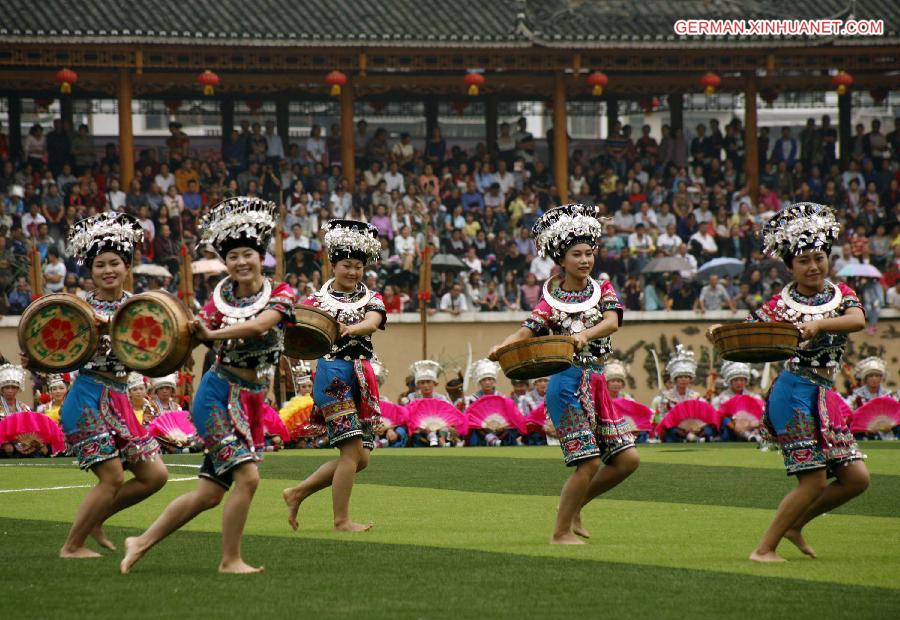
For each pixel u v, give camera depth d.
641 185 83.50
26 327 21.09
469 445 54.69
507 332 74.75
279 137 82.38
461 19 79.88
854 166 86.06
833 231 21.95
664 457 44.47
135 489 22.08
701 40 81.56
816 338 21.59
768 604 17.17
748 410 55.41
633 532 24.89
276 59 79.00
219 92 88.81
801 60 85.06
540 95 91.25
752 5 84.06
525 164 85.00
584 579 19.19
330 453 48.22
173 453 49.62
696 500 30.78
